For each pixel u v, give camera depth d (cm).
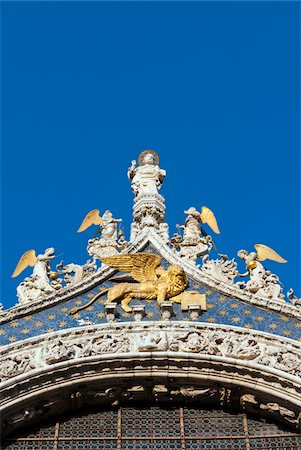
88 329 2119
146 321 2147
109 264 2306
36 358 2056
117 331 2119
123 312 2195
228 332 2122
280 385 2031
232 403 2088
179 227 2456
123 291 2230
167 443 2041
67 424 2083
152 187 2566
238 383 2053
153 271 2289
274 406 2042
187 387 2088
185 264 2322
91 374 2061
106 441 2045
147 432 2064
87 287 2264
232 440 2047
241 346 2077
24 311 2192
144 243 2384
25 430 2064
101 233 2442
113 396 2088
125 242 2388
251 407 2072
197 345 2081
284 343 2094
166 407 2111
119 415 2092
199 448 2030
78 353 2067
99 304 2230
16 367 2028
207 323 2141
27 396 2017
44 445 2045
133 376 2070
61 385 2041
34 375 2020
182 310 2202
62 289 2241
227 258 2344
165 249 2366
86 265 2325
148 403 2117
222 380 2059
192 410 2105
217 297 2248
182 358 2067
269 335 2103
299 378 2012
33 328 2159
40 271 2303
